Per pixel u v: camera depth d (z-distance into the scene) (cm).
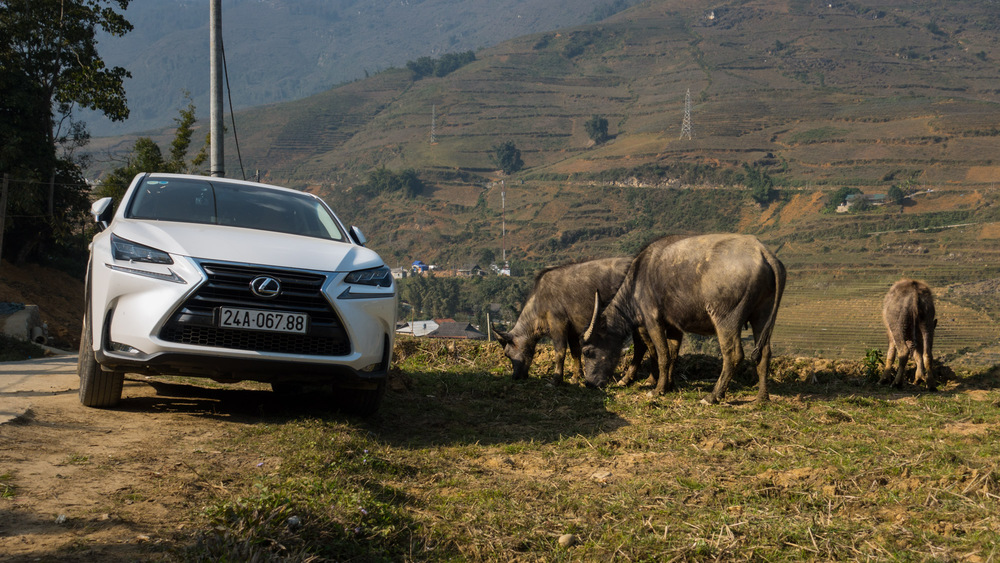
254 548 325
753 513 420
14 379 839
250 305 545
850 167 19788
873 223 15012
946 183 17488
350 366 571
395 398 812
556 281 973
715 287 797
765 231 16600
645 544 377
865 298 10075
